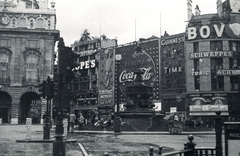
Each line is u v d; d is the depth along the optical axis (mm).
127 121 35500
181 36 61062
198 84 57844
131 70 68562
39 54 65250
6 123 62969
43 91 19609
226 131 7223
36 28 65375
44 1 70312
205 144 18984
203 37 57906
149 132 30125
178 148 16078
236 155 7078
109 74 72812
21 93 63094
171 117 38781
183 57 60344
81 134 29641
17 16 65938
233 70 56531
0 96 64688
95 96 75125
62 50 10656
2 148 15430
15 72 63750
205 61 57250
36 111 72312
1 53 63969
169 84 62219
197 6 66750
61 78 10539
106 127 36750
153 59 65188
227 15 58031
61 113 10398
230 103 55531
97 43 77938
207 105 56000
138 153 13695
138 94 36625
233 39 57250
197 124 49875
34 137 23016
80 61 81312
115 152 14086
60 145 10156
